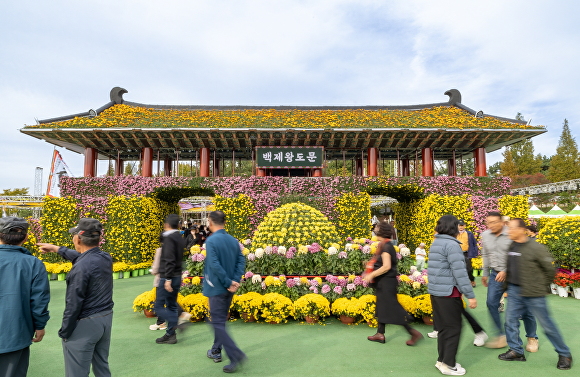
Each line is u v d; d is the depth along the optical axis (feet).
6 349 7.36
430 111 53.52
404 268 19.67
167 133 41.73
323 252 20.13
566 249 24.91
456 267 11.18
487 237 14.71
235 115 50.01
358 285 18.66
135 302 18.90
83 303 8.34
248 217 39.75
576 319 18.74
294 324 17.39
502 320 18.11
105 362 9.00
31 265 8.00
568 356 11.91
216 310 11.62
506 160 132.77
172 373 11.64
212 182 41.50
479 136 43.45
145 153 44.27
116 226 36.94
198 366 12.23
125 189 41.34
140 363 12.53
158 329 16.78
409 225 48.78
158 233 43.39
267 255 19.69
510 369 11.98
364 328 16.69
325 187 41.88
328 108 58.23
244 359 11.46
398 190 44.11
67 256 9.24
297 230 20.72
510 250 12.84
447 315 11.35
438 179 42.60
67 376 8.21
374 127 41.93
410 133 42.68
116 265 33.68
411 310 17.08
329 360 12.69
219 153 52.60
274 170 48.57
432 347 14.03
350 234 39.27
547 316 12.03
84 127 40.37
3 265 7.63
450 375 11.34
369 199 40.37
